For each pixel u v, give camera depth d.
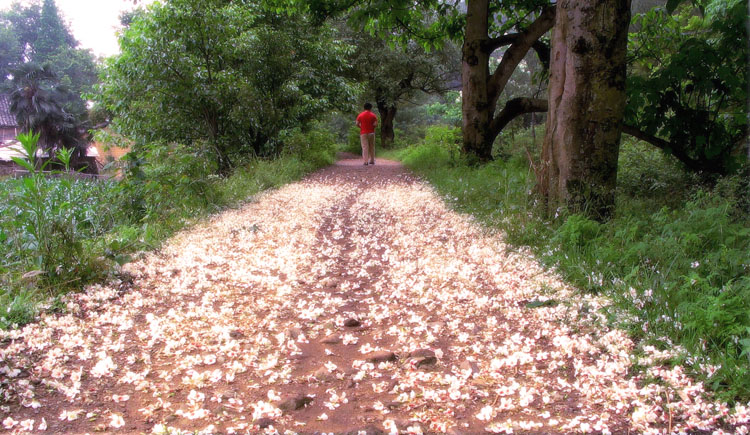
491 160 13.66
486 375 2.85
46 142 33.69
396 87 29.50
